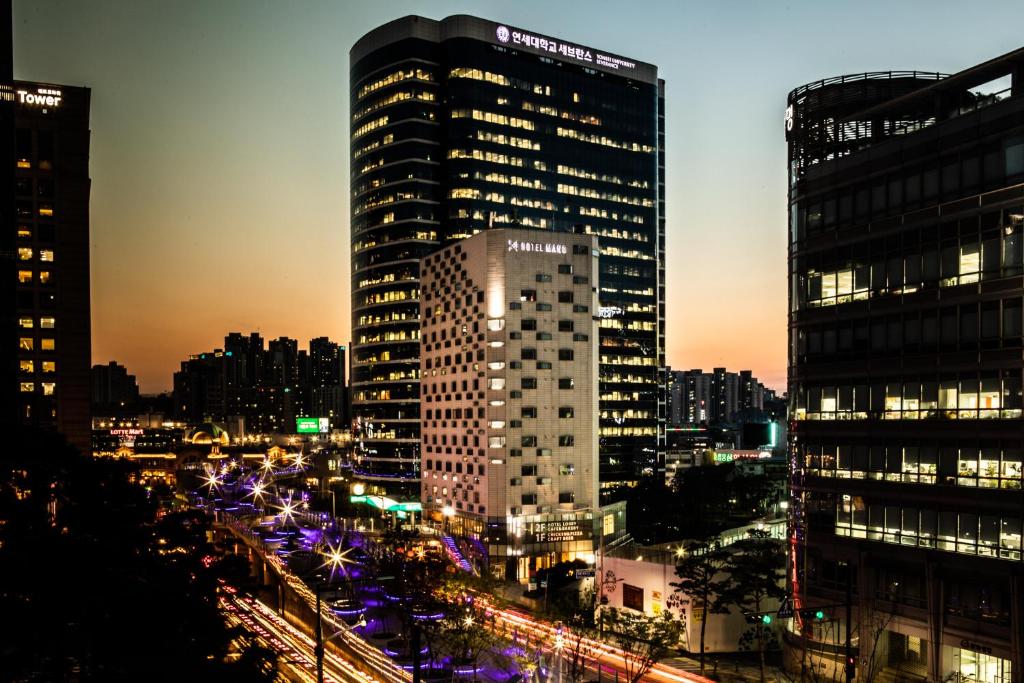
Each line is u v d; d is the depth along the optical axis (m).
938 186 58.75
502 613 88.88
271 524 175.88
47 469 37.28
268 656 34.91
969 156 56.81
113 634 31.42
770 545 73.56
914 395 59.31
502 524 120.75
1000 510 53.22
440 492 137.75
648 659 65.12
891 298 61.44
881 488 60.94
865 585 60.66
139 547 37.34
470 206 198.50
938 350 57.94
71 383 150.00
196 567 37.56
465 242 133.62
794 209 70.50
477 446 127.50
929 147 59.44
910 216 60.38
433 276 143.75
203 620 34.69
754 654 76.38
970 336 55.94
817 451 66.31
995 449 53.94
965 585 54.69
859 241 64.25
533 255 127.44
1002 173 54.62
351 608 93.69
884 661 59.25
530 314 126.50
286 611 104.00
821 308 67.25
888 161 62.41
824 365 66.50
